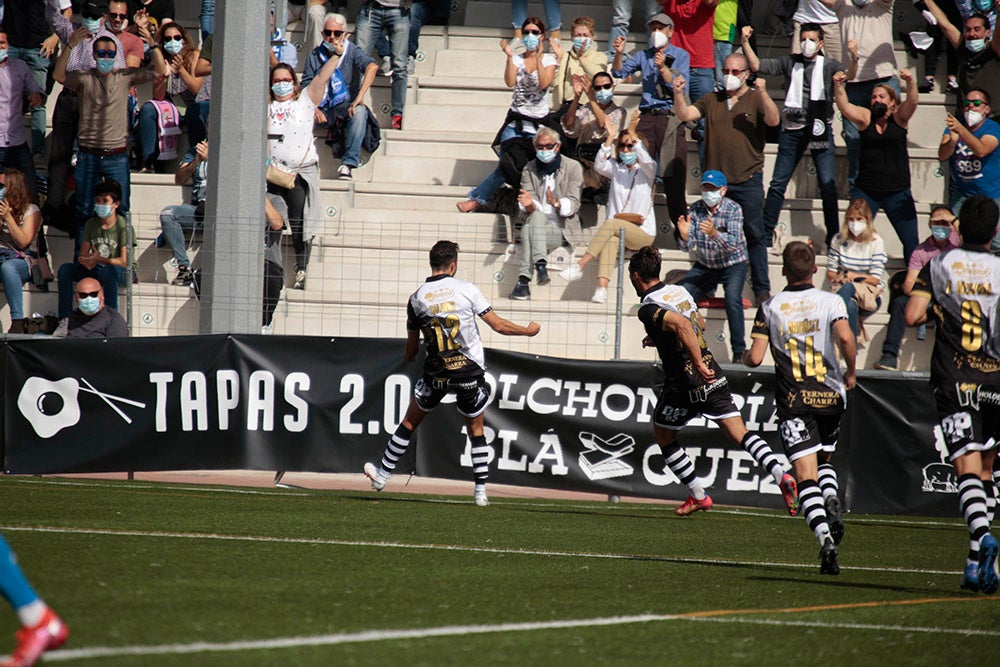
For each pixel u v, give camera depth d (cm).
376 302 4100
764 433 3369
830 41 4672
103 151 4422
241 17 3591
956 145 4300
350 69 4719
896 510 3338
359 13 4997
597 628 1420
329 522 2477
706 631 1433
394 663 1183
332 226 4547
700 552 2292
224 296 3612
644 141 4431
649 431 3375
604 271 4053
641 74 4772
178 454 3406
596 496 3584
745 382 3372
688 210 4462
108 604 1426
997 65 4509
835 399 2048
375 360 3403
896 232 4322
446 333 2962
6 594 1055
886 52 4612
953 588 1917
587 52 4681
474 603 1559
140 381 3406
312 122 4300
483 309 2969
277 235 3928
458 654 1239
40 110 4866
